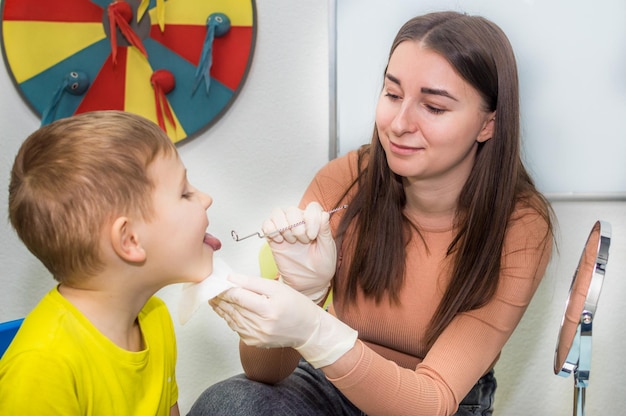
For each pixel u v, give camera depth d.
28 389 0.75
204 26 1.43
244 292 0.82
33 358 0.76
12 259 1.60
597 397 1.56
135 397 0.86
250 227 1.55
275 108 1.49
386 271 1.03
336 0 1.42
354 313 1.09
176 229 0.80
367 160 1.12
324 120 1.48
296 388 1.05
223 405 0.98
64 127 0.78
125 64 1.46
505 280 0.98
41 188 0.76
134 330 0.91
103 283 0.81
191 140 1.50
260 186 1.53
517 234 0.99
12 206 0.79
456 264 1.00
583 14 1.37
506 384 1.56
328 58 1.45
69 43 1.46
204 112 1.47
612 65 1.39
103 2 1.44
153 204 0.79
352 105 1.45
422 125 0.90
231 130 1.50
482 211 0.98
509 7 1.39
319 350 0.85
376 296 1.05
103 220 0.76
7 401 0.75
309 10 1.44
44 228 0.77
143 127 0.80
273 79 1.47
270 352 1.01
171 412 1.00
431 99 0.89
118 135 0.77
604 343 1.53
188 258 0.82
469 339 0.96
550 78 1.41
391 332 1.07
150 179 0.79
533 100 1.42
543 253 1.00
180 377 1.63
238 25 1.43
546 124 1.43
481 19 0.94
